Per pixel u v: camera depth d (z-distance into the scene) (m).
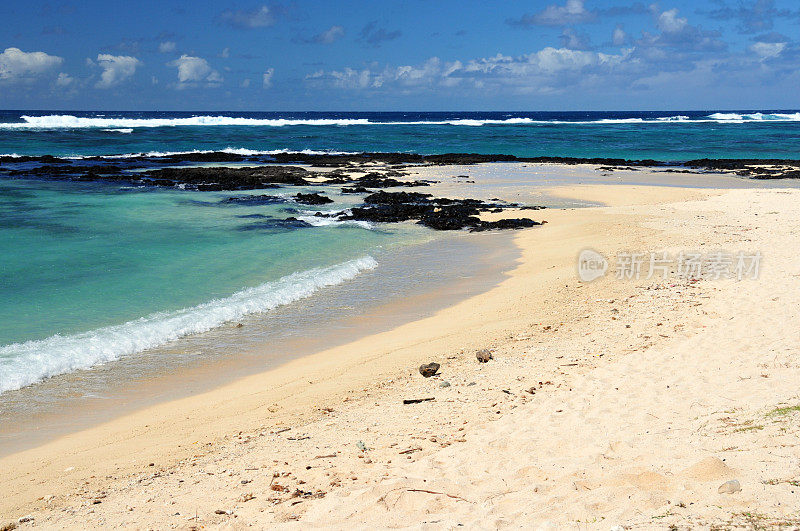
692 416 6.63
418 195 31.86
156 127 82.88
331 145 67.88
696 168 47.94
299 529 4.91
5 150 55.03
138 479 6.78
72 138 65.12
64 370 10.57
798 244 17.52
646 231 21.06
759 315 10.77
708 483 4.66
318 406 8.84
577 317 12.34
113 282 15.84
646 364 8.90
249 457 7.04
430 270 17.86
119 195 31.31
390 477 5.90
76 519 5.75
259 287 15.77
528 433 6.79
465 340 11.52
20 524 5.82
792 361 8.05
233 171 40.75
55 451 7.75
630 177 41.19
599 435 6.47
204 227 23.77
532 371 9.28
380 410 8.32
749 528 3.88
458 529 4.59
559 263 17.50
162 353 11.47
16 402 9.33
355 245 21.36
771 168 46.47
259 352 11.53
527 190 34.56
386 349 11.34
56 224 23.17
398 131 89.25
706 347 9.33
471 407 8.01
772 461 4.87
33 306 13.76
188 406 9.16
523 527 4.52
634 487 4.86
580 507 4.64
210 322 13.06
